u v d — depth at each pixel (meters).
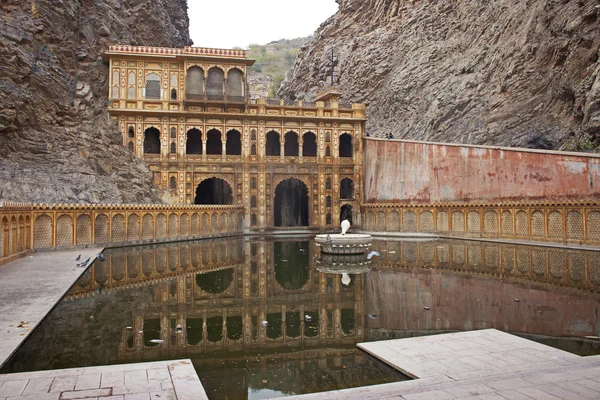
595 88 33.59
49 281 17.64
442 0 65.19
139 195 41.91
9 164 32.81
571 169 31.48
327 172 51.72
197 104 48.53
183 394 7.45
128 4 56.28
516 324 12.47
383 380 8.66
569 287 17.50
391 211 47.25
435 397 7.09
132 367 8.82
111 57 47.34
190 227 40.59
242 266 24.33
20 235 25.17
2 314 12.70
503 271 21.61
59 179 34.56
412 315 13.84
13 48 34.94
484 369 8.61
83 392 7.50
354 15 81.00
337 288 18.31
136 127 46.72
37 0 40.09
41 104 37.53
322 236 29.31
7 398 7.21
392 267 23.78
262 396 8.16
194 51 48.44
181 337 11.78
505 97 47.31
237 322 13.34
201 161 48.25
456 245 34.12
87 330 12.10
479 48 54.91
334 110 51.78
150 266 23.64
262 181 49.66
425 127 55.38
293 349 10.85
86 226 30.59
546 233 32.66
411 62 64.62
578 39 38.19
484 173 38.34
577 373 8.07
